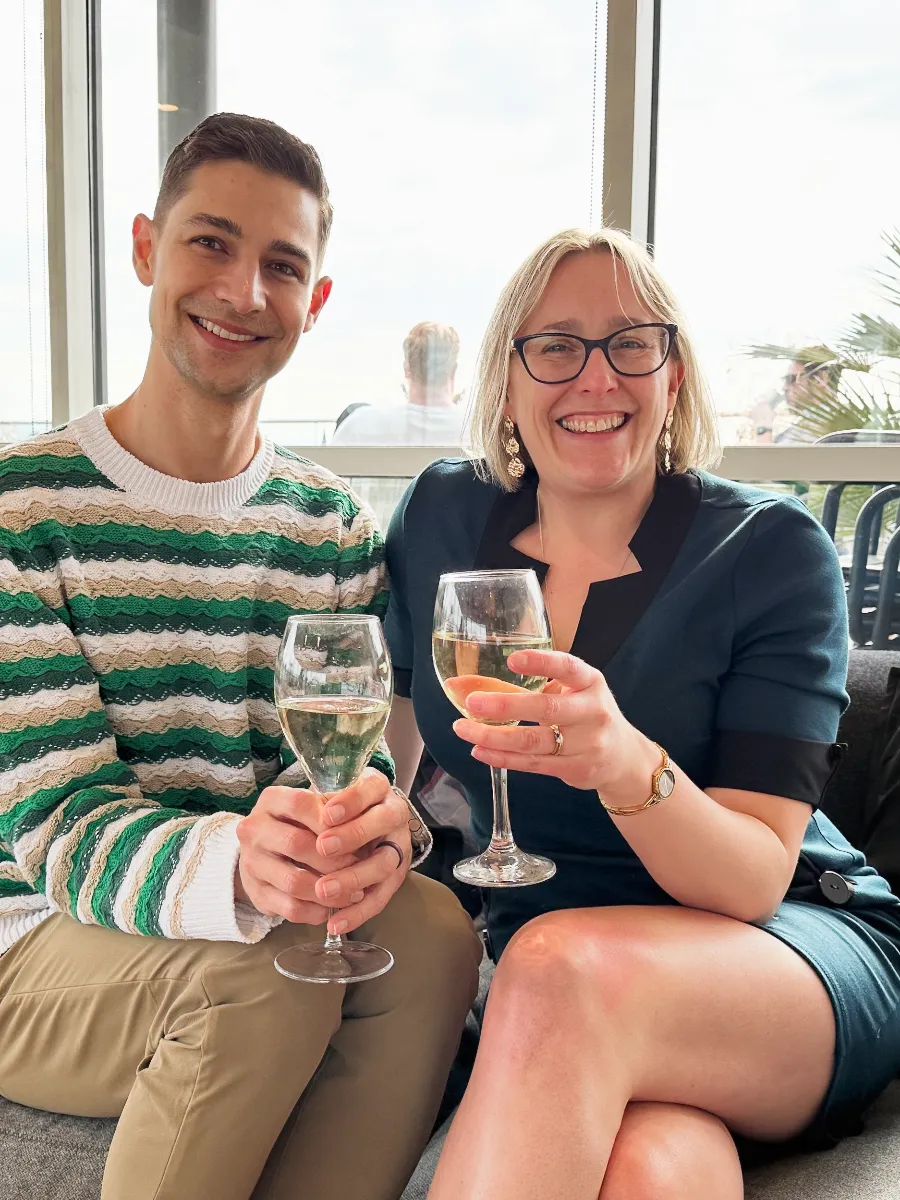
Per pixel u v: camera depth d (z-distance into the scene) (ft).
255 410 4.82
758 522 4.24
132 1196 3.12
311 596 4.88
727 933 3.48
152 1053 3.45
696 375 4.57
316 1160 3.45
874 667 5.37
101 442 4.46
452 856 5.27
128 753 4.43
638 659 4.18
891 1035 3.76
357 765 3.35
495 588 3.28
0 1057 3.89
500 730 3.04
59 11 8.33
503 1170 2.74
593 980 3.05
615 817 3.42
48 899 3.88
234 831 3.57
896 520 6.50
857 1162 3.47
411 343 7.71
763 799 3.80
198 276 4.44
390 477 7.72
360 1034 3.61
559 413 4.32
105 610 4.34
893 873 4.66
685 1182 2.81
